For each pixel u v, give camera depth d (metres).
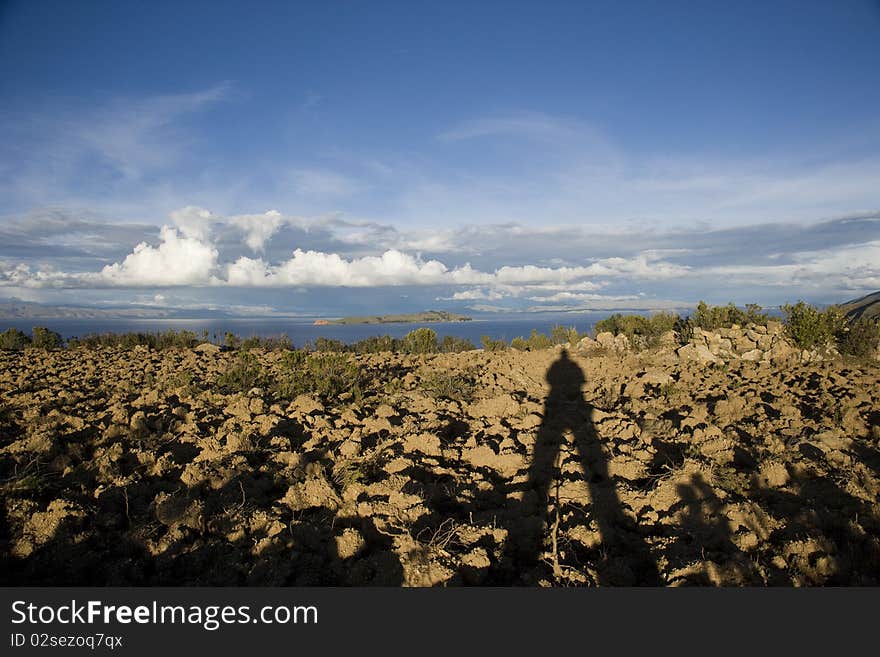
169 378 11.82
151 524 5.09
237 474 6.18
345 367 13.10
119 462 6.74
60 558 4.56
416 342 21.72
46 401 9.58
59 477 6.25
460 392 11.47
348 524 5.39
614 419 8.98
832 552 4.80
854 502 5.74
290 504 5.64
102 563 4.61
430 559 4.53
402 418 8.99
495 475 6.82
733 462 7.18
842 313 16.55
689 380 12.74
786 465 6.76
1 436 7.56
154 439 7.43
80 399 9.95
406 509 5.41
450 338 22.75
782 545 4.98
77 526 5.00
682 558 4.73
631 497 5.98
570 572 4.50
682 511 5.56
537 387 12.38
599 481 6.67
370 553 4.90
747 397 10.55
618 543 5.20
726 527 5.23
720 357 15.61
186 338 21.19
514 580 4.57
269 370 13.92
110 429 7.63
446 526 5.16
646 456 7.28
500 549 4.88
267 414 8.95
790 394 11.01
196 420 8.39
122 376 12.62
